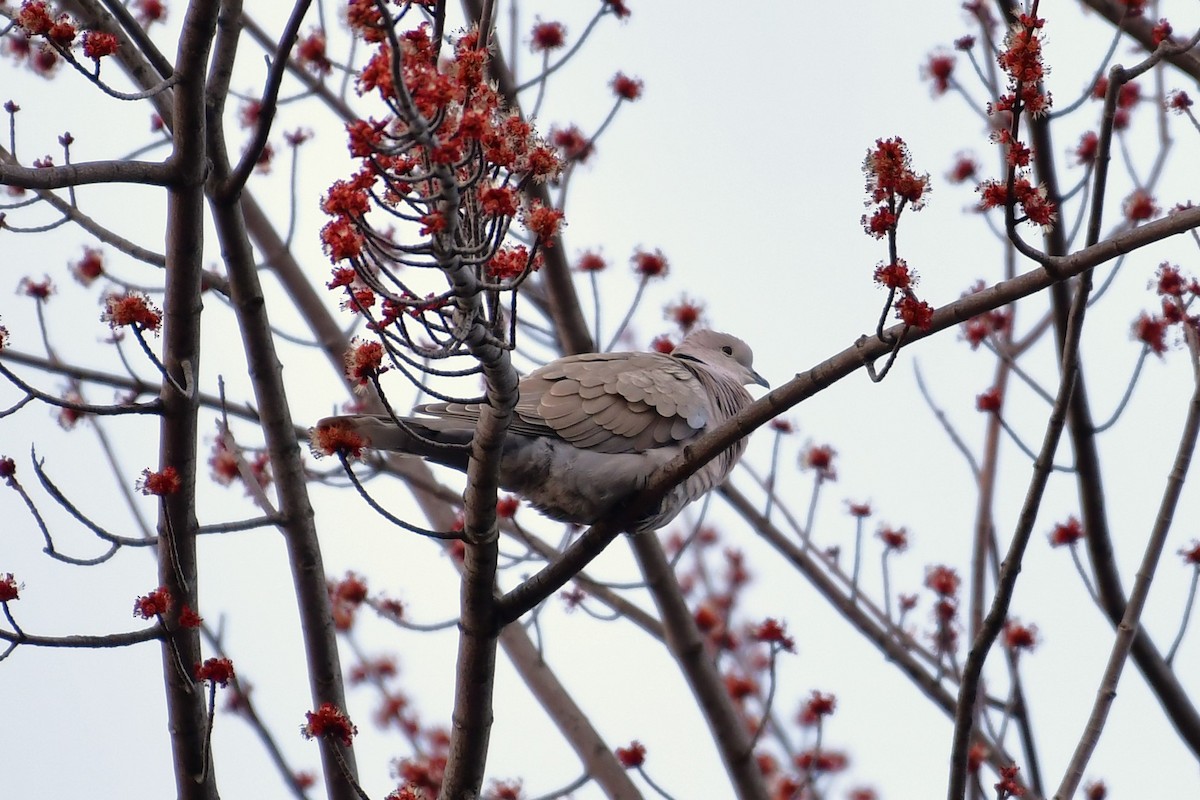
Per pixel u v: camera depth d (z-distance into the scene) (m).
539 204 7.21
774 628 12.63
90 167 9.02
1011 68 7.81
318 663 10.83
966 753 9.74
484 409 8.70
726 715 13.11
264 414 10.91
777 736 15.17
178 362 9.80
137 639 9.20
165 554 9.80
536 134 7.36
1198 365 11.48
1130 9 12.82
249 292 10.70
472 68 6.95
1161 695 12.37
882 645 13.73
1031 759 11.86
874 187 7.86
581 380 12.55
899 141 7.75
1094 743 10.46
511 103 13.02
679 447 12.59
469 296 7.29
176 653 9.32
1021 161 7.94
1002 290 9.45
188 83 9.31
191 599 9.80
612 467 12.21
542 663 14.13
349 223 6.90
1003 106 7.90
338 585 14.25
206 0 9.12
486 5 9.43
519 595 10.16
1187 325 11.70
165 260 10.46
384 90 6.48
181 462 9.83
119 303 8.60
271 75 9.59
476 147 6.81
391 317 7.19
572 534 14.25
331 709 8.95
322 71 14.09
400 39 6.92
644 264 14.09
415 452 10.55
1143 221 13.11
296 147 14.16
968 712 9.73
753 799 12.92
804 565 14.33
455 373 7.29
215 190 10.31
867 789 15.69
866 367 9.46
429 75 6.54
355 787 8.78
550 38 13.70
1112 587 12.49
